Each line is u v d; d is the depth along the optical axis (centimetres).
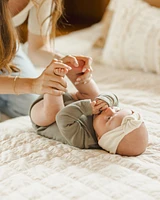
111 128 115
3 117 172
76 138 118
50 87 114
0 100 169
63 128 117
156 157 112
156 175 101
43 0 143
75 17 329
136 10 206
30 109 131
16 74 161
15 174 104
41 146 120
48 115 123
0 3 115
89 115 122
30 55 165
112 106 122
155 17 199
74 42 237
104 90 177
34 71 177
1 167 108
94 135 121
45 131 127
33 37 161
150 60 196
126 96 167
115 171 103
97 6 314
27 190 96
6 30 119
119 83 187
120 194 93
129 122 112
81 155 113
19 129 133
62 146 119
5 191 96
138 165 106
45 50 159
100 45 230
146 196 92
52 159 112
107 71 206
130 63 205
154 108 151
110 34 213
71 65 122
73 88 181
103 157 112
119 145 113
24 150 117
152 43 193
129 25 204
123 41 205
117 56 208
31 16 157
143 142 113
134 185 97
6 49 121
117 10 214
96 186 96
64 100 131
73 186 97
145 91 175
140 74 199
